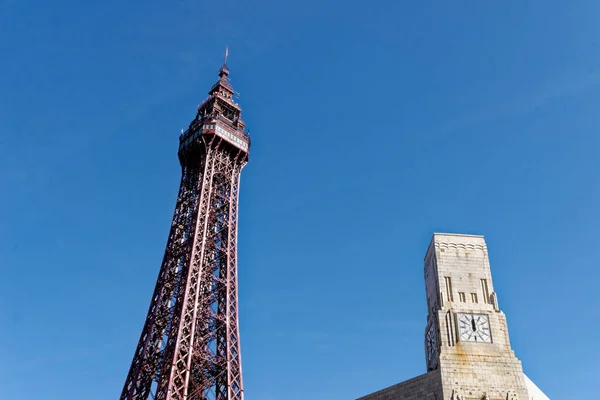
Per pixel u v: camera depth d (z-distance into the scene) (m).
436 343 104.50
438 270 110.00
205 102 183.38
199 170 164.00
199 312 138.12
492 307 106.62
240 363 132.88
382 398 103.50
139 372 126.81
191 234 148.75
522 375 98.19
